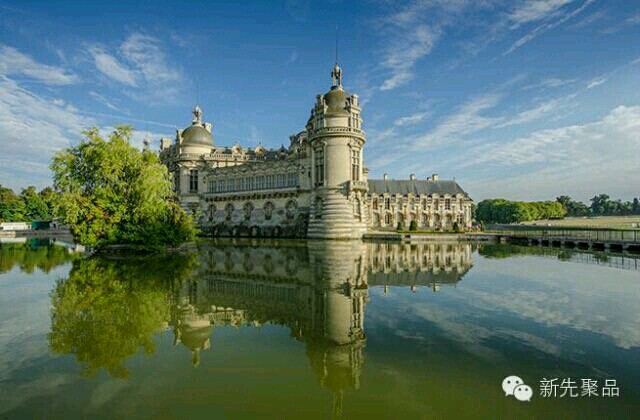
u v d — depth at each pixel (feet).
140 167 151.33
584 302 69.41
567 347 46.68
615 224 437.99
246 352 45.52
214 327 55.16
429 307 65.98
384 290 80.38
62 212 146.30
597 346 46.83
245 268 110.63
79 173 150.51
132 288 80.43
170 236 149.79
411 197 358.23
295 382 37.73
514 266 116.57
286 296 74.49
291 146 304.30
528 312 62.54
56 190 152.35
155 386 36.91
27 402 33.91
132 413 32.07
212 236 287.48
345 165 233.96
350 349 46.21
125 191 149.38
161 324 56.39
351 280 91.91
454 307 65.98
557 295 75.10
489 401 34.06
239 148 323.78
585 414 31.99
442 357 43.68
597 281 90.43
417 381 38.06
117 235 144.46
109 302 68.33
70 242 229.45
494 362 42.09
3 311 62.13
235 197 289.12
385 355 44.29
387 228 333.01
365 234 239.91
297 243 207.62
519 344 47.67
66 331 52.75
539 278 94.43
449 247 186.80
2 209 404.57
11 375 39.14
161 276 95.50
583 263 123.34
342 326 55.31
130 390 36.14
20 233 323.57
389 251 164.14
